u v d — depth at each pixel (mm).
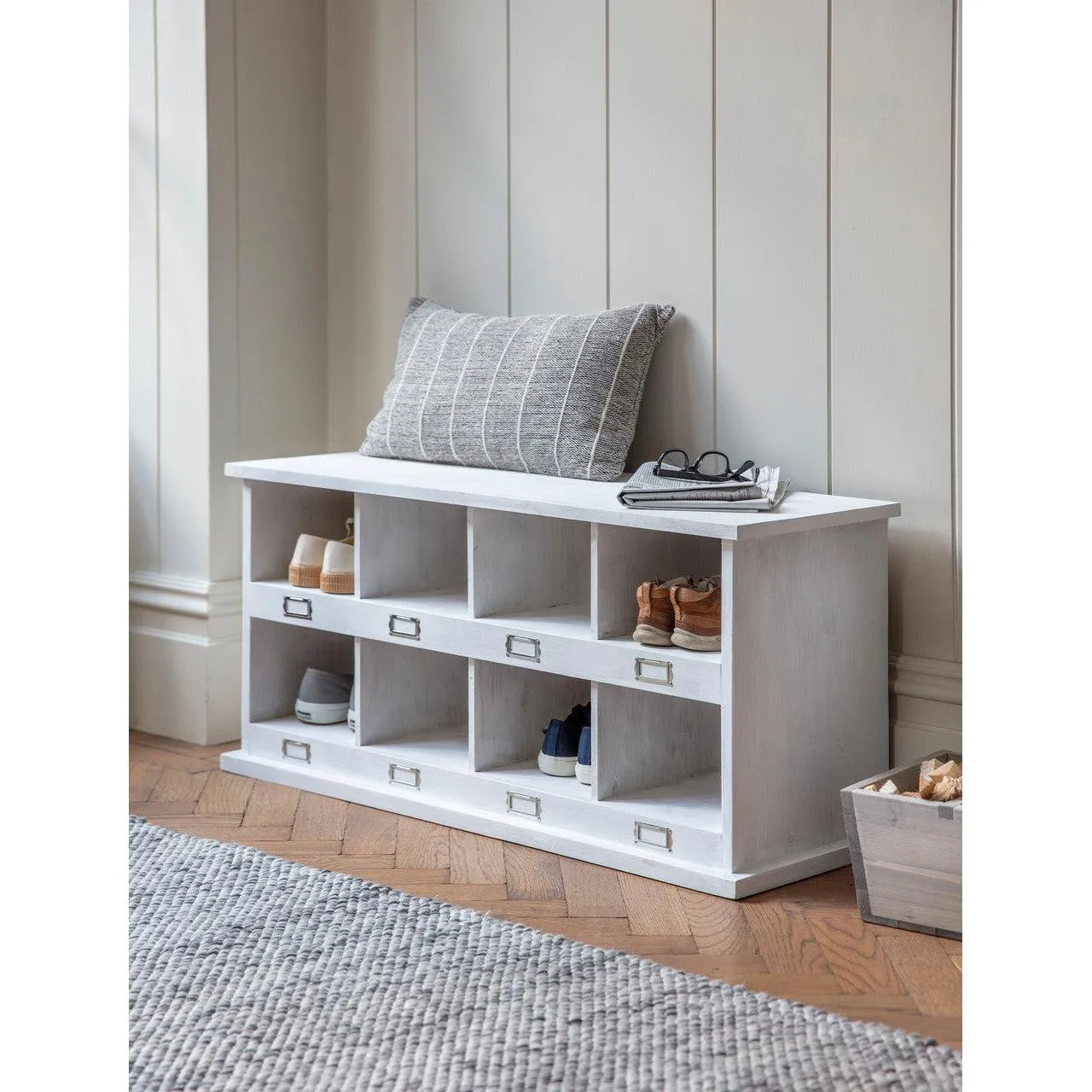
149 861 2346
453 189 3088
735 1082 1550
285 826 2574
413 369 2961
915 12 2369
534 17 2906
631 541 2371
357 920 2074
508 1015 1735
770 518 2176
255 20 3127
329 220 3326
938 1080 1543
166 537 3230
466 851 2428
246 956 1937
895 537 2490
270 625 2963
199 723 3174
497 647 2471
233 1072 1585
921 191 2391
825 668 2318
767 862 2254
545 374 2717
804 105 2521
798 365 2576
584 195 2863
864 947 1982
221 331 3115
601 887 2238
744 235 2627
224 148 3086
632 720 2416
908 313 2426
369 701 2758
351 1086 1551
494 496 2430
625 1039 1665
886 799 2033
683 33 2676
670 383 2762
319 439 3346
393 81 3168
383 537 2734
